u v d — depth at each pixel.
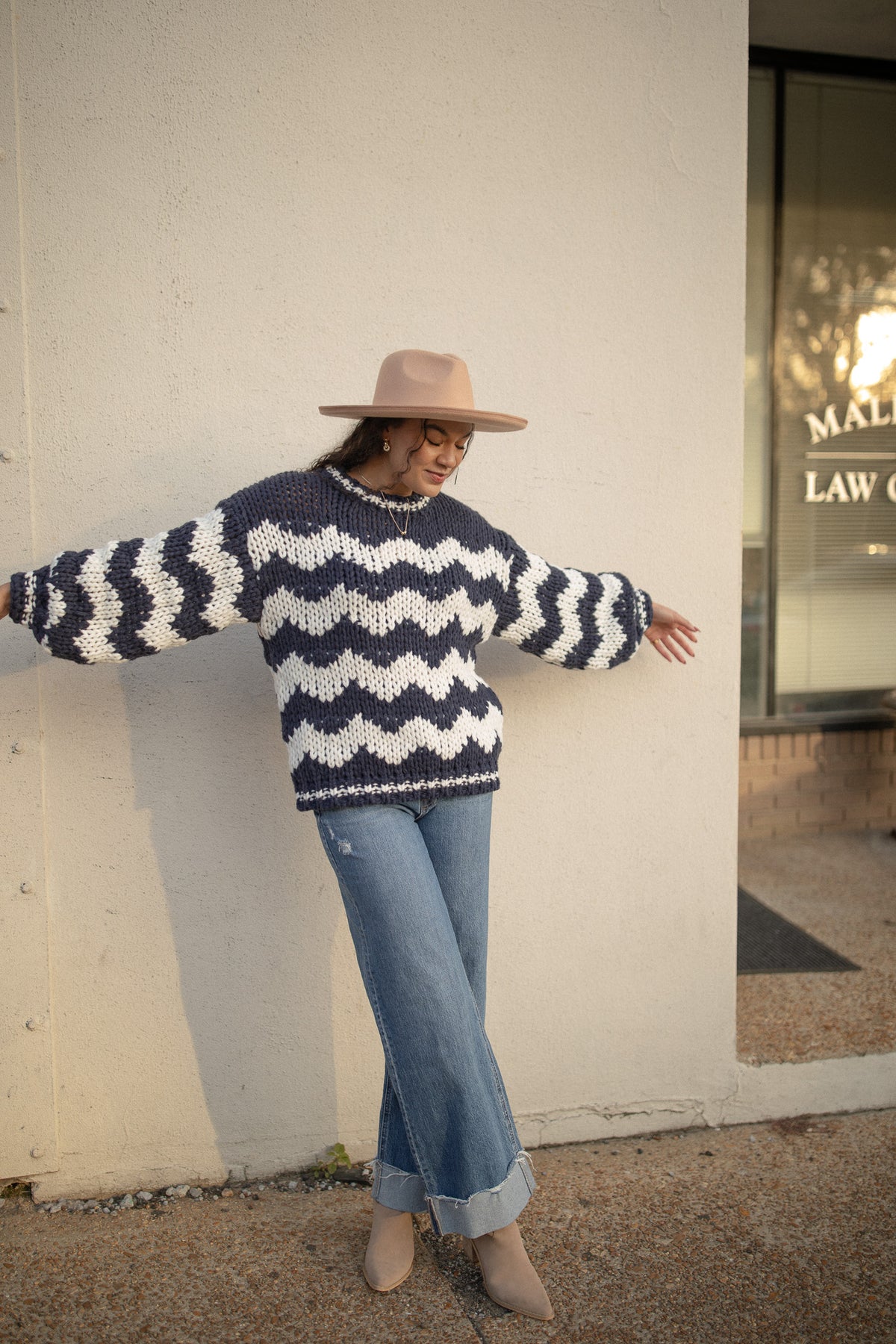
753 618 5.00
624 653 2.19
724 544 2.53
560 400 2.40
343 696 1.81
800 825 5.09
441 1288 2.01
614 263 2.40
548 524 2.43
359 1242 2.16
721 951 2.63
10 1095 2.26
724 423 2.50
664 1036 2.62
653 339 2.44
